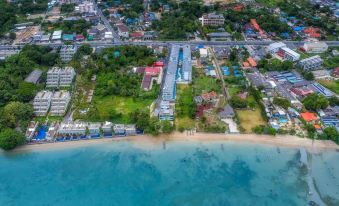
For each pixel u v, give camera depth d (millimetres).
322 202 144625
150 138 181000
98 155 171750
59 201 147500
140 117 185875
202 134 182625
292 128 184125
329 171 160750
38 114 195500
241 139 179125
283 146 174750
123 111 199125
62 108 196750
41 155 171625
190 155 171250
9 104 190125
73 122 187875
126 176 160000
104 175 160500
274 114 193500
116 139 180875
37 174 161125
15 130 178250
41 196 150125
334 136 174375
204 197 149000
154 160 168875
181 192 151750
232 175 160000
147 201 147375
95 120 190875
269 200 146625
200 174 160875
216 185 155000
